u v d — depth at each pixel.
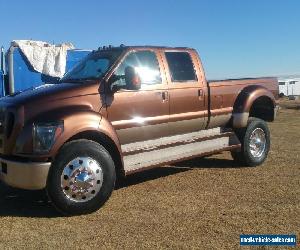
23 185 5.29
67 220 5.32
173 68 7.05
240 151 8.22
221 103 7.79
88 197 5.50
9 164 5.38
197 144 7.40
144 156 6.50
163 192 6.54
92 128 5.59
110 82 6.10
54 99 5.62
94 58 6.71
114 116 6.09
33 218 5.42
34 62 12.47
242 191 6.51
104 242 4.58
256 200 6.02
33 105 5.50
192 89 7.23
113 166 5.69
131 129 6.31
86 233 4.85
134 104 6.32
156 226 5.03
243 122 7.99
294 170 7.96
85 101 5.82
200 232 4.82
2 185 7.13
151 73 6.71
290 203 5.87
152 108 6.58
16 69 12.27
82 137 5.73
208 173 7.81
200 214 5.44
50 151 5.29
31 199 6.29
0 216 5.52
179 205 5.84
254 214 5.41
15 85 12.24
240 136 8.19
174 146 6.97
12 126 5.50
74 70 6.84
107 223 5.18
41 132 5.31
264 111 8.85
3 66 12.45
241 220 5.20
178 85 7.00
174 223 5.12
